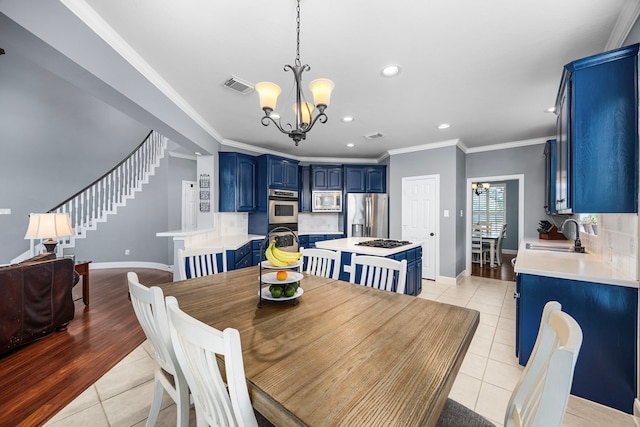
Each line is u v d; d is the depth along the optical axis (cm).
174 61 214
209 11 160
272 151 517
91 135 579
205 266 229
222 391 75
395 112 318
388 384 76
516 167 453
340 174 566
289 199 509
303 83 248
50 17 141
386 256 283
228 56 207
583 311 174
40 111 522
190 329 75
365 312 130
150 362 216
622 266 182
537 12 160
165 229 599
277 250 152
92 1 153
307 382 76
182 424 113
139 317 124
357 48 196
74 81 177
